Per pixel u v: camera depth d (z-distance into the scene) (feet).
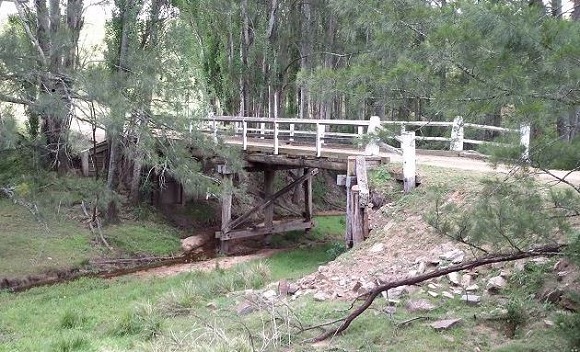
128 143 56.75
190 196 73.61
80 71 44.21
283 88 90.79
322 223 75.97
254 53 85.20
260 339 22.15
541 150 16.24
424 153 50.21
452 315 21.81
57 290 42.70
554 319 18.39
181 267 53.26
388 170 38.47
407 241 31.40
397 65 20.30
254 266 38.40
